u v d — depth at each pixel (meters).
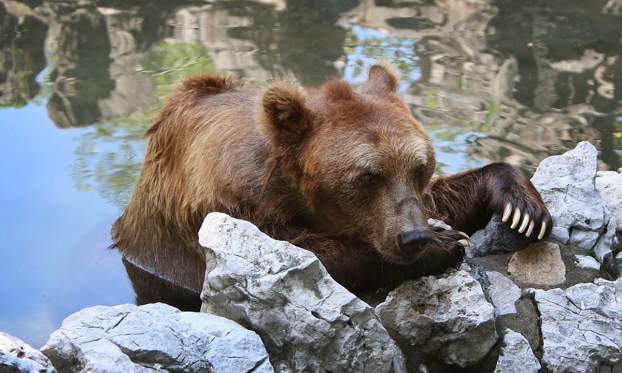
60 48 19.47
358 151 10.05
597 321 10.17
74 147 15.43
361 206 10.23
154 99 17.03
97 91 17.47
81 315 8.96
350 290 10.63
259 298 9.20
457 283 10.13
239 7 21.94
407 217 9.84
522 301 10.59
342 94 10.70
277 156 10.59
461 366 10.01
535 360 9.80
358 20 21.12
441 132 15.79
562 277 11.20
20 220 13.23
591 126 16.19
